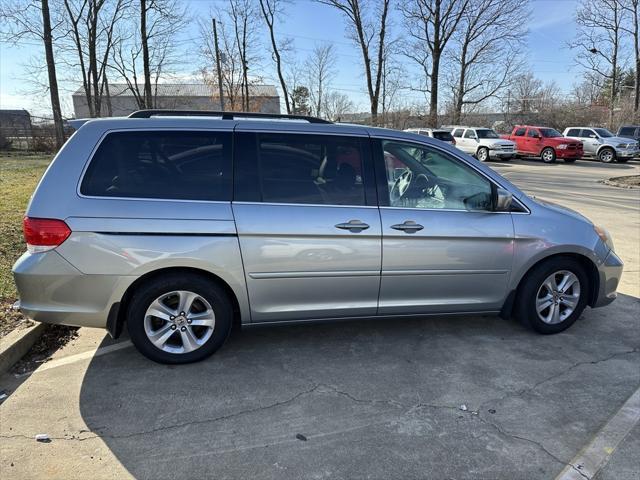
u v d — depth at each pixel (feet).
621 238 24.50
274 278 10.73
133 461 7.86
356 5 94.68
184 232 10.10
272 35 96.02
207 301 10.78
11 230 21.72
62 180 9.87
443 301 12.01
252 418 9.12
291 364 11.25
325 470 7.75
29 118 89.51
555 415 9.37
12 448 8.10
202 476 7.57
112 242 9.86
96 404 9.48
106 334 12.70
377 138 11.48
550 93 154.20
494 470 7.80
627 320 14.14
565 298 12.95
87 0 90.02
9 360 10.82
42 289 9.84
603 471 7.81
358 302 11.45
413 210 11.37
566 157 77.92
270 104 208.54
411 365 11.28
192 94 188.24
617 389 10.36
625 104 117.50
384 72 116.37
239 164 10.63
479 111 132.26
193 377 10.57
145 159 10.28
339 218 10.84
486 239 11.76
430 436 8.66
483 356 11.79
